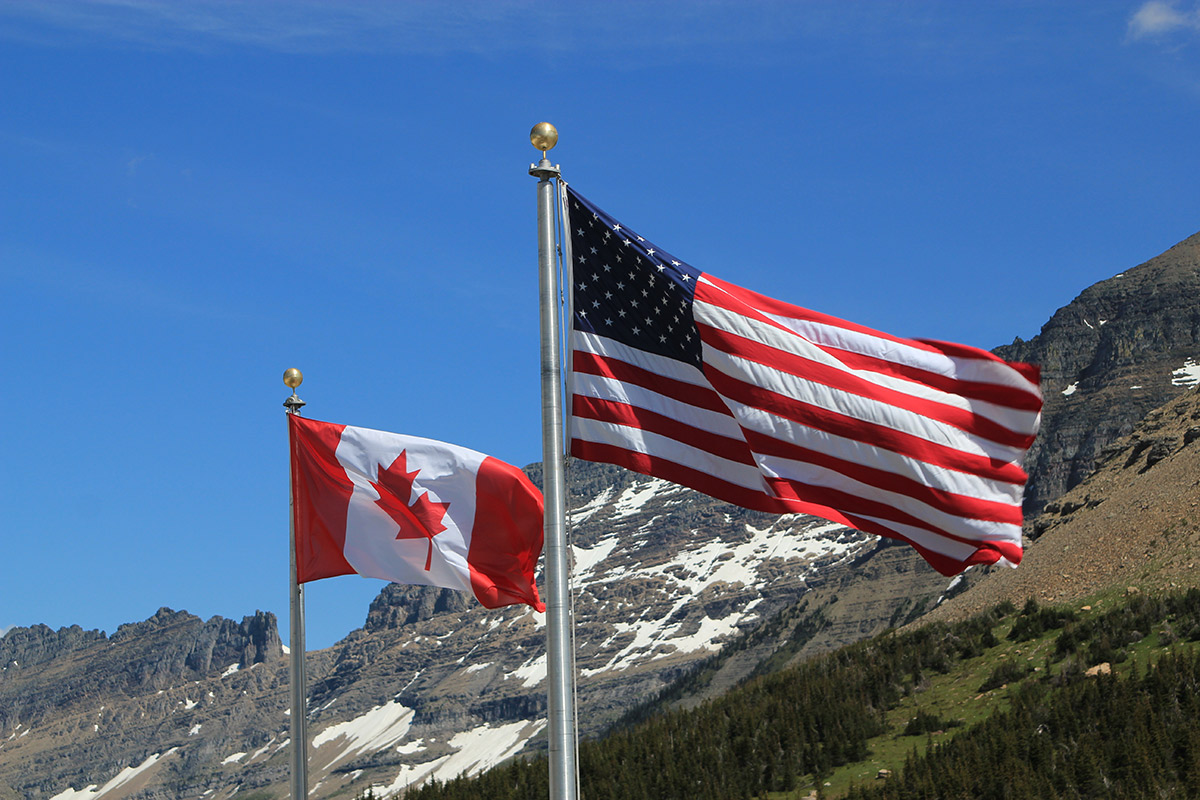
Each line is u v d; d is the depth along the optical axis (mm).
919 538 23000
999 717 94062
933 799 82625
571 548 19328
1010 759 81562
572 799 17859
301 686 28031
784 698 132375
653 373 22359
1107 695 87438
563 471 19656
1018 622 117312
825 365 23094
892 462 22766
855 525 22859
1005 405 23266
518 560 26188
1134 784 73875
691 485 22078
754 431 22422
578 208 22812
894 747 103750
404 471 26781
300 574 27031
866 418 22844
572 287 22422
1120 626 101250
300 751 27750
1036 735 86000
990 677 107375
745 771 112438
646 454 21969
